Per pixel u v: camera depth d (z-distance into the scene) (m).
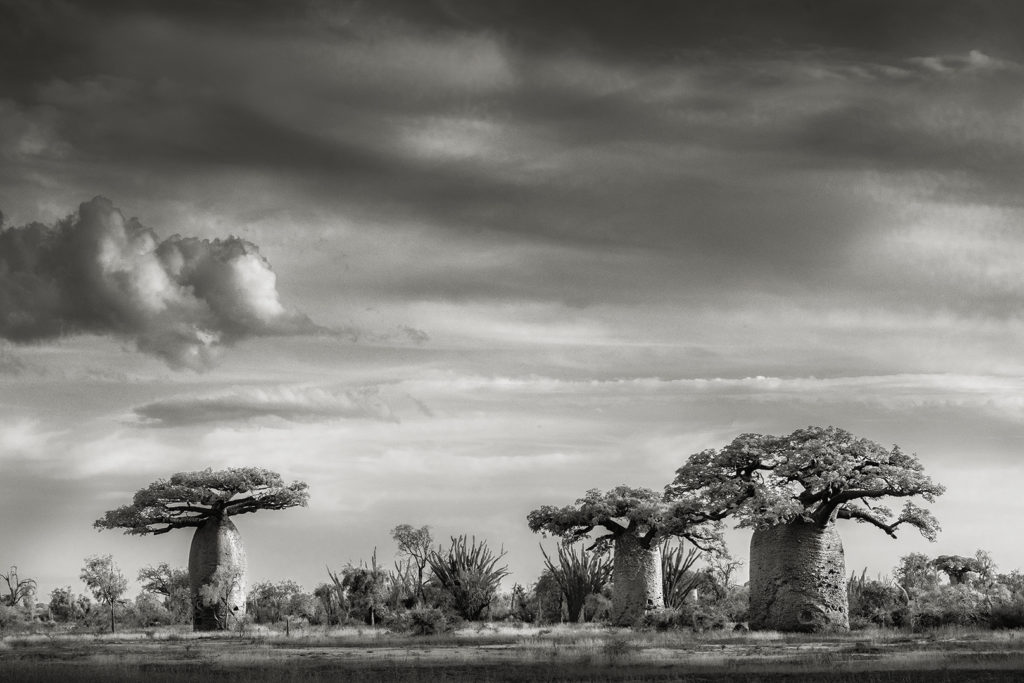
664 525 45.75
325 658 31.94
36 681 25.44
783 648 33.50
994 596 44.25
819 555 41.81
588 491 52.69
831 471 41.84
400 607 51.34
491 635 41.47
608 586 54.22
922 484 41.97
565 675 26.09
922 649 32.06
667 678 25.19
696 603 48.62
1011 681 23.75
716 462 44.75
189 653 35.03
